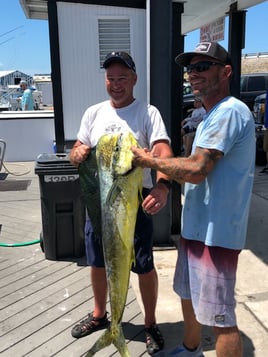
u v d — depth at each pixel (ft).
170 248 14.78
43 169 13.39
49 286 12.37
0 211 20.44
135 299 11.44
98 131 8.77
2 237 16.67
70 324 10.32
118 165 6.98
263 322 10.14
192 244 7.42
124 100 8.66
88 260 9.57
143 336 9.76
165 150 8.30
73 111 15.75
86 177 7.95
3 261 14.30
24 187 25.63
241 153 6.87
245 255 14.29
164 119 14.12
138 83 15.76
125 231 7.18
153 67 13.84
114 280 7.39
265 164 30.37
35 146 34.32
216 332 7.25
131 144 7.04
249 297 11.40
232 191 6.90
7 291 12.09
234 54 21.53
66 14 15.05
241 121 6.71
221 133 6.57
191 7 21.83
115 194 7.08
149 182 8.94
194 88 7.15
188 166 6.54
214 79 6.97
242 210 7.03
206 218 7.09
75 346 9.45
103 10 15.21
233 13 21.03
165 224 14.90
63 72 15.48
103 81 15.74
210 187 7.00
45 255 14.37
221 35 22.72
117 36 15.46
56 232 14.03
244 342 9.39
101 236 7.86
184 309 8.20
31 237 16.62
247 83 46.57
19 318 10.63
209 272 7.11
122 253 7.28
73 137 15.90
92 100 15.80
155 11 13.48
